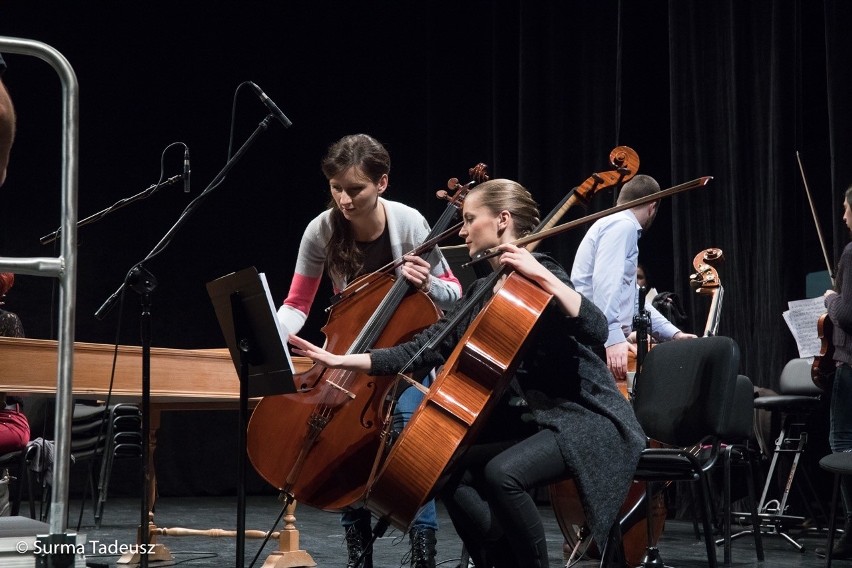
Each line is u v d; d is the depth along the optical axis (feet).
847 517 20.77
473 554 13.21
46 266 7.19
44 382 15.71
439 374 12.71
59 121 36.81
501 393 12.76
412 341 13.47
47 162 36.50
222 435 38.29
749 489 21.43
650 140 33.32
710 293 20.51
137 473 36.70
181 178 16.12
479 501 12.89
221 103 39.29
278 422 14.90
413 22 40.75
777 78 28.22
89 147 37.09
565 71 35.40
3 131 7.50
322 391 14.84
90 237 36.86
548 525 27.37
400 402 15.24
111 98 37.60
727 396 14.94
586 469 11.87
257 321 12.27
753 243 29.27
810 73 30.07
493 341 12.01
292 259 39.81
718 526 26.32
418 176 40.37
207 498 36.91
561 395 12.40
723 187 30.22
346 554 21.39
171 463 37.52
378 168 15.42
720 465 21.29
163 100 38.40
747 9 29.60
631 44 33.37
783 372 26.00
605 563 13.94
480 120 38.93
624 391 19.19
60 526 7.19
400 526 12.21
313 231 16.62
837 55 26.86
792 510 27.84
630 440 12.22
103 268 36.88
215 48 39.32
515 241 12.65
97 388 16.24
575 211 34.65
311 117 40.45
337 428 14.64
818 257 29.53
